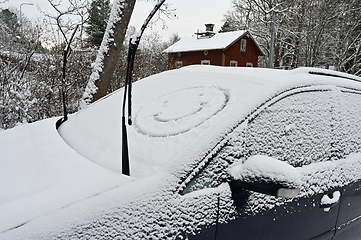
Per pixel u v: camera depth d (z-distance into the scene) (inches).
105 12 592.7
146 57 494.6
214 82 85.0
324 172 81.5
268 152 68.7
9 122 211.2
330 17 826.2
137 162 60.9
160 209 50.8
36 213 45.1
